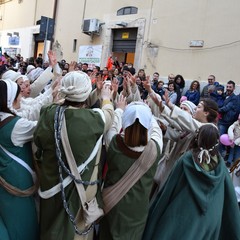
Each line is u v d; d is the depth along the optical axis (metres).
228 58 8.35
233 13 8.27
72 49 13.29
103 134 2.02
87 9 12.62
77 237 1.91
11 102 2.08
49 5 14.85
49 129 1.83
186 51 9.26
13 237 1.96
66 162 1.83
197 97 7.56
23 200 2.00
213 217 2.04
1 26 19.12
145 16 10.41
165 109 2.70
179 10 9.46
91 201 1.92
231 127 5.81
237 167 3.13
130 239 1.96
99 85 2.52
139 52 10.53
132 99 2.97
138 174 1.95
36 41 16.17
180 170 2.19
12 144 1.98
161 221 2.13
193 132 2.60
